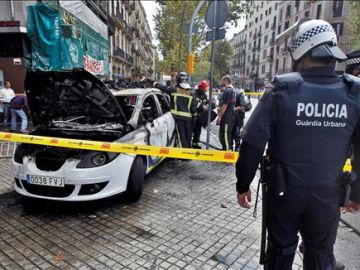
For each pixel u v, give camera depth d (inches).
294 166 68.9
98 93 152.3
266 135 69.4
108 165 146.2
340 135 68.2
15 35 383.2
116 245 121.7
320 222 71.5
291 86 67.6
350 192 74.9
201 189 185.6
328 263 77.4
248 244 124.2
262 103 70.8
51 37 379.6
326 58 67.9
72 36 425.1
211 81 243.3
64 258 112.8
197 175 213.3
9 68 389.7
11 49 387.9
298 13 1729.8
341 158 69.5
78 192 143.2
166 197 171.9
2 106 388.8
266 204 77.3
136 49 1710.1
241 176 73.5
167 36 972.6
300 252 108.9
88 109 167.2
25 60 386.3
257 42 2551.7
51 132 164.1
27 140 147.1
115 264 109.6
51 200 158.4
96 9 597.0
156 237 128.3
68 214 148.6
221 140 259.8
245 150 71.2
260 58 2468.0
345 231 137.0
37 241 124.3
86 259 112.3
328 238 74.7
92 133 160.6
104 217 146.1
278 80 69.8
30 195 148.8
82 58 479.8
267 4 2295.8
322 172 68.1
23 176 147.1
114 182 148.9
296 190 69.1
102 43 651.5
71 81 149.3
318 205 69.7
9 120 393.7
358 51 162.1
